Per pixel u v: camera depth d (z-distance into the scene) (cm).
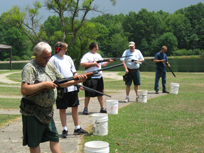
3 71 2972
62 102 518
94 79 705
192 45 11675
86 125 604
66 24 3684
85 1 3331
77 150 441
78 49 3716
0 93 1212
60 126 606
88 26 3706
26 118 336
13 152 441
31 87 321
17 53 9969
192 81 1599
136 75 902
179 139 482
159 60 1070
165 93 1095
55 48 548
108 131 540
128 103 877
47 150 450
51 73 351
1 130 582
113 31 12225
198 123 590
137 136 504
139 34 12125
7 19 3522
